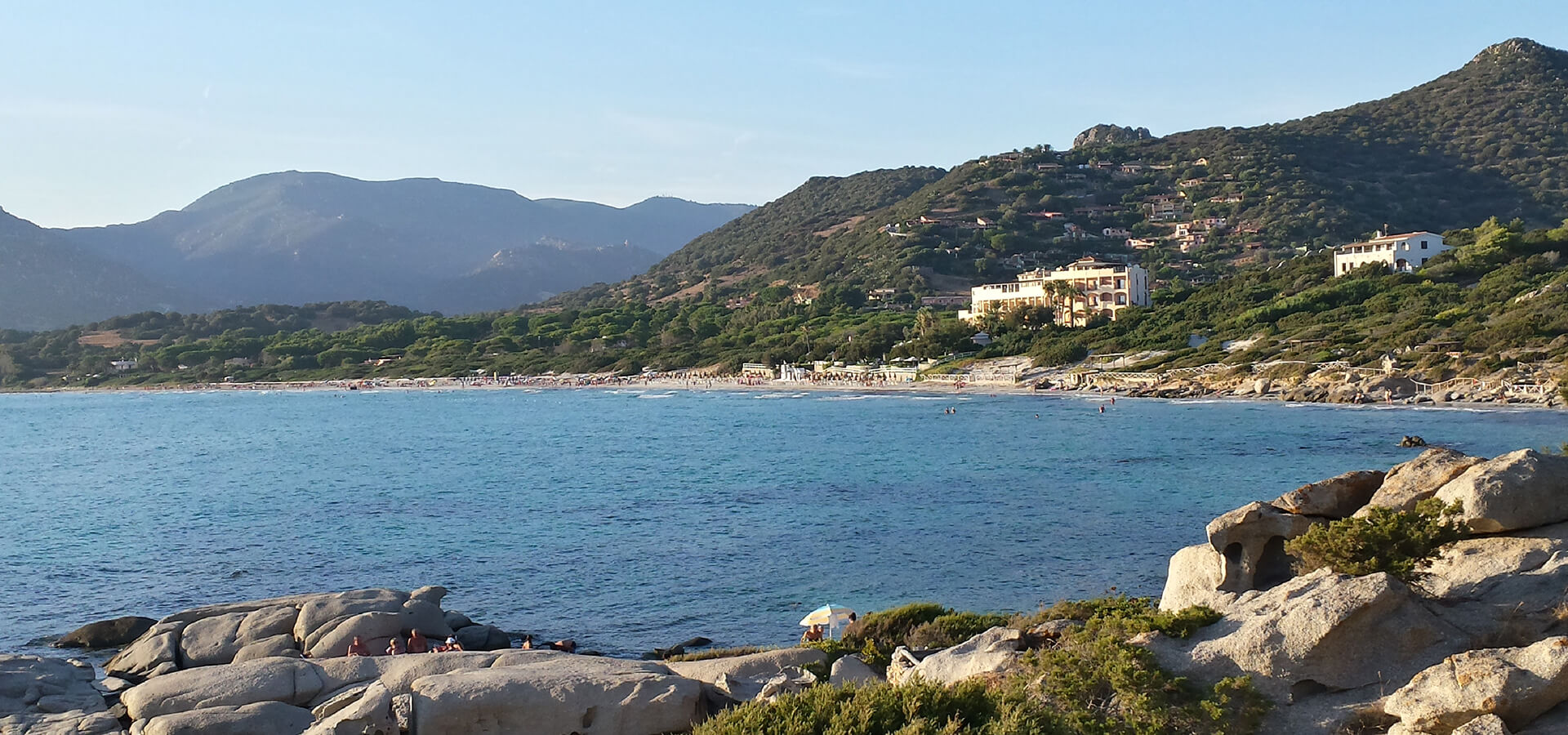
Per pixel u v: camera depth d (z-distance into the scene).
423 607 38.03
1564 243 167.62
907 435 118.25
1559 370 120.00
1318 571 22.20
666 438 124.81
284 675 27.14
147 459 117.69
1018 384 179.75
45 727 26.30
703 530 62.75
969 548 55.22
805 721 18.28
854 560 53.31
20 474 104.19
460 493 81.38
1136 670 19.14
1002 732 17.53
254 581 51.97
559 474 91.88
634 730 23.03
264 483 91.38
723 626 42.88
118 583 52.03
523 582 50.62
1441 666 17.38
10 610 46.91
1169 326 185.75
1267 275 199.12
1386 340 144.75
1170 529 58.69
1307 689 18.88
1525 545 22.12
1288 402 136.00
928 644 31.19
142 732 25.19
